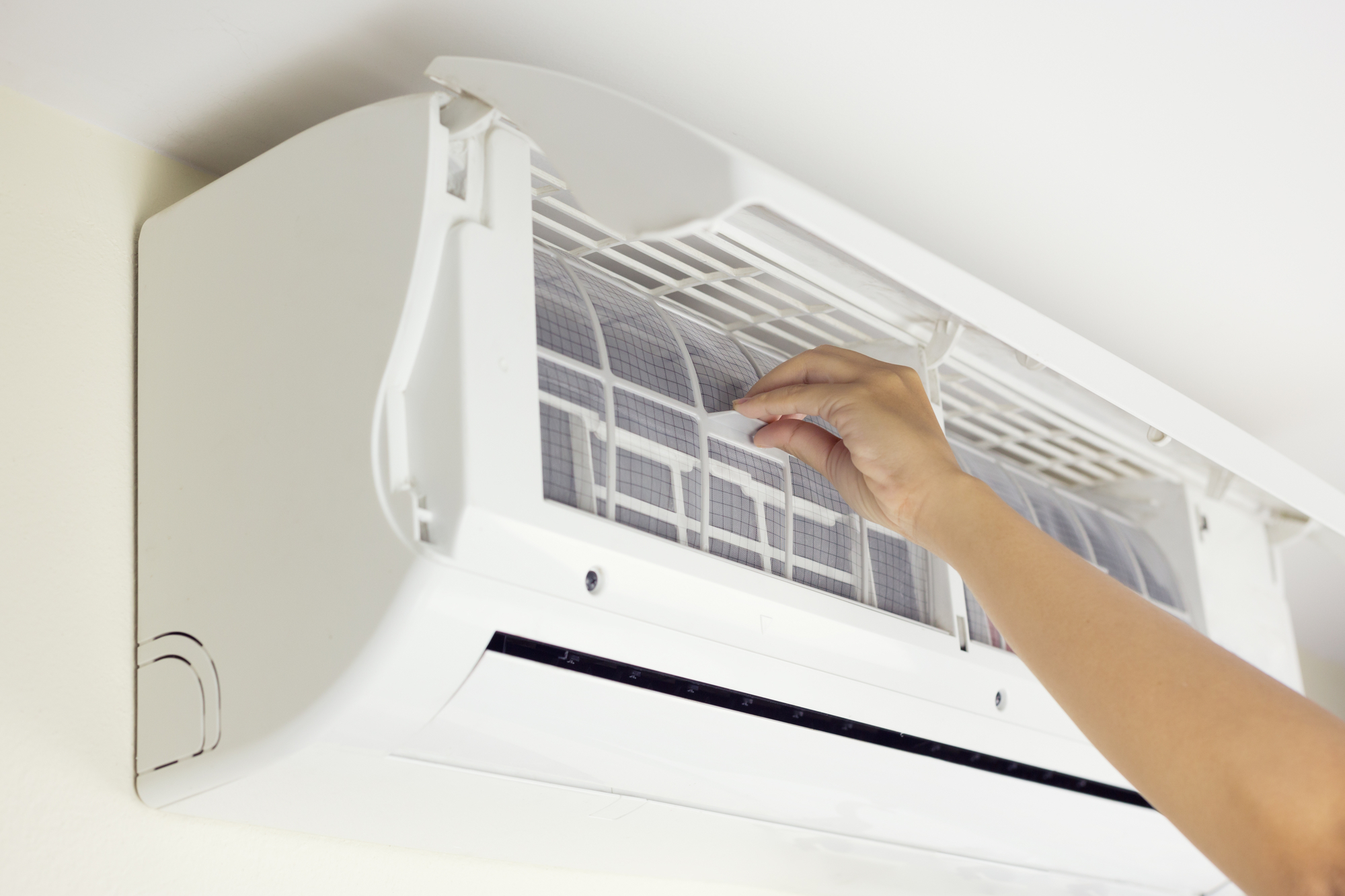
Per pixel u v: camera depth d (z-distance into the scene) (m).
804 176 0.96
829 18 0.78
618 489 0.67
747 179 0.53
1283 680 1.29
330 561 0.57
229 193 0.73
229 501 0.65
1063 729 0.88
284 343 0.65
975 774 0.84
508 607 0.55
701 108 0.87
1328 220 0.97
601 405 0.69
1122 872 1.08
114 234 0.81
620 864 0.90
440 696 0.56
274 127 0.85
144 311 0.78
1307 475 0.96
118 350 0.77
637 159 0.55
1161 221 0.99
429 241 0.60
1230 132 0.88
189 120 0.83
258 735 0.58
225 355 0.69
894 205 0.99
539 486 0.57
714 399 0.79
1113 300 1.12
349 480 0.57
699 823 0.80
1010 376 0.94
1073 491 1.39
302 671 0.57
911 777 0.81
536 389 0.60
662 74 0.83
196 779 0.63
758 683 0.68
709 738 0.68
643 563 0.61
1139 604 0.42
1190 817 0.36
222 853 0.74
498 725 0.60
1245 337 1.16
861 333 0.97
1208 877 1.15
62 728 0.67
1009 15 0.77
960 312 0.71
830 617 0.72
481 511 0.54
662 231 0.53
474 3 0.75
